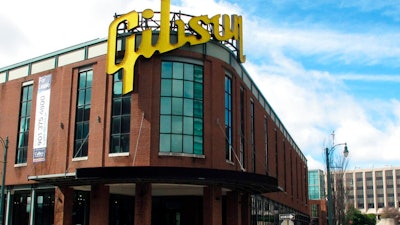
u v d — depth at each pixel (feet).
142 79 104.58
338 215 220.84
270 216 171.83
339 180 227.40
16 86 132.16
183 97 106.22
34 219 119.44
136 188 96.53
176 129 104.12
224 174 92.22
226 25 117.08
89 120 110.73
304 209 296.71
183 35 106.01
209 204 102.12
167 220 125.39
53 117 119.34
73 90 115.55
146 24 109.70
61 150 113.91
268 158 167.53
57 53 122.01
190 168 89.86
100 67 111.24
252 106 147.54
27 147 125.39
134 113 103.55
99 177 88.17
